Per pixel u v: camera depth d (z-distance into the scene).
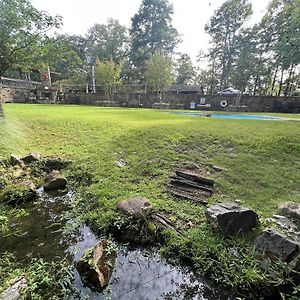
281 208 3.04
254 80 27.80
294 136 5.66
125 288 2.12
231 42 29.30
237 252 2.36
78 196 3.85
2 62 7.18
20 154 5.29
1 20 6.74
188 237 2.64
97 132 6.98
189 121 8.27
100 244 2.56
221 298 2.04
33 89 20.97
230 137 5.75
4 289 1.90
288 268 2.03
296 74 23.81
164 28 34.09
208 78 35.03
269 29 23.77
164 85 24.97
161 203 3.42
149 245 2.68
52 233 2.89
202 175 4.31
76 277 2.17
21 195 3.68
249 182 4.02
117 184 4.10
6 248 2.57
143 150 5.44
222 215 2.62
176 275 2.29
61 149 5.82
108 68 23.55
